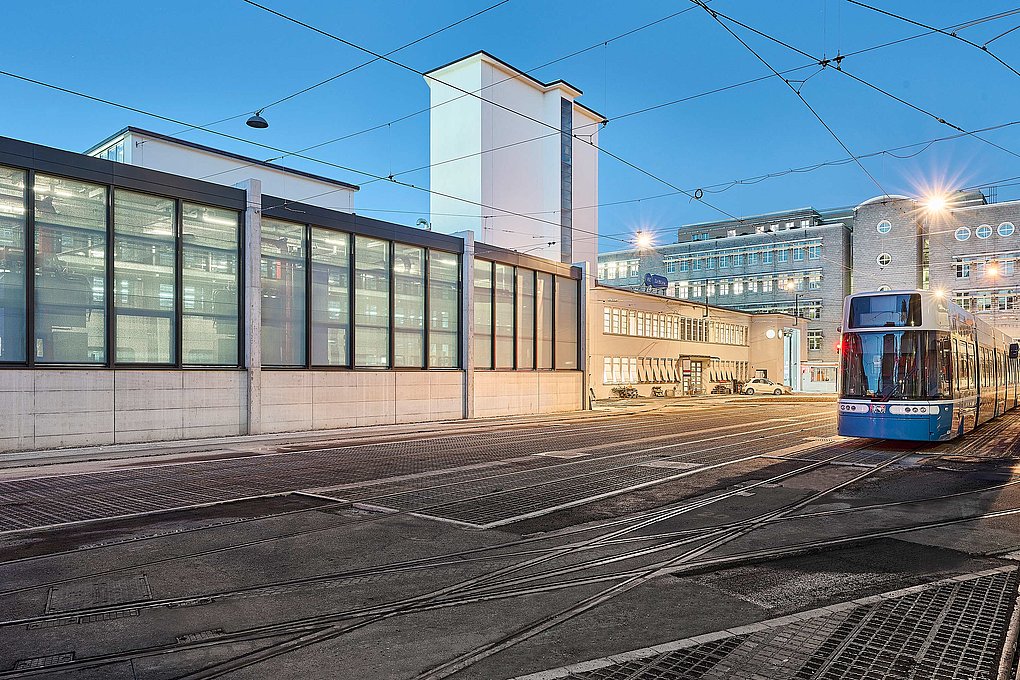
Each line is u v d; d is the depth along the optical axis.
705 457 15.62
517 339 31.53
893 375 16.36
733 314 65.75
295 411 22.30
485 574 6.69
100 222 18.22
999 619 5.45
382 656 4.77
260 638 5.10
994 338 24.91
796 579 6.52
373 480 12.38
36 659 4.74
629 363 50.19
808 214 85.62
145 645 4.97
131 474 13.30
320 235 23.41
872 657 4.75
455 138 52.50
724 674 4.49
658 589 6.23
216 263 20.70
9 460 15.17
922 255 73.00
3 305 16.44
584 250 59.53
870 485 11.85
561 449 17.34
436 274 27.56
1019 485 11.86
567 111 57.66
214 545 7.82
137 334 18.83
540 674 4.48
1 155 16.41
